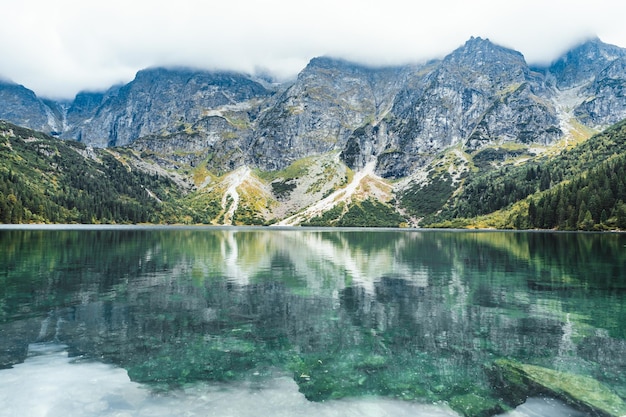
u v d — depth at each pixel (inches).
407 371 928.9
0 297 1659.7
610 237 5826.8
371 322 1339.8
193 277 2239.2
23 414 708.0
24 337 1144.8
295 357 1013.8
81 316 1379.2
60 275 2215.8
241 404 761.0
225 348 1075.3
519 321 1352.1
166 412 725.3
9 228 7529.5
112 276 2225.6
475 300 1683.1
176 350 1054.4
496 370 935.7
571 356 1028.5
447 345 1110.4
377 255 3617.1
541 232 7824.8
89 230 7726.4
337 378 888.3
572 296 1766.7
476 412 742.5
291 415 722.8
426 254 3678.6
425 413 738.8
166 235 6697.8
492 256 3444.9
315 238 6697.8
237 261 3043.8
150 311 1461.6
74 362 960.3
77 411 723.4
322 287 1974.7
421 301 1660.9
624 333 1220.5
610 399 794.8
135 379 868.0
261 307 1541.6
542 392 827.4
